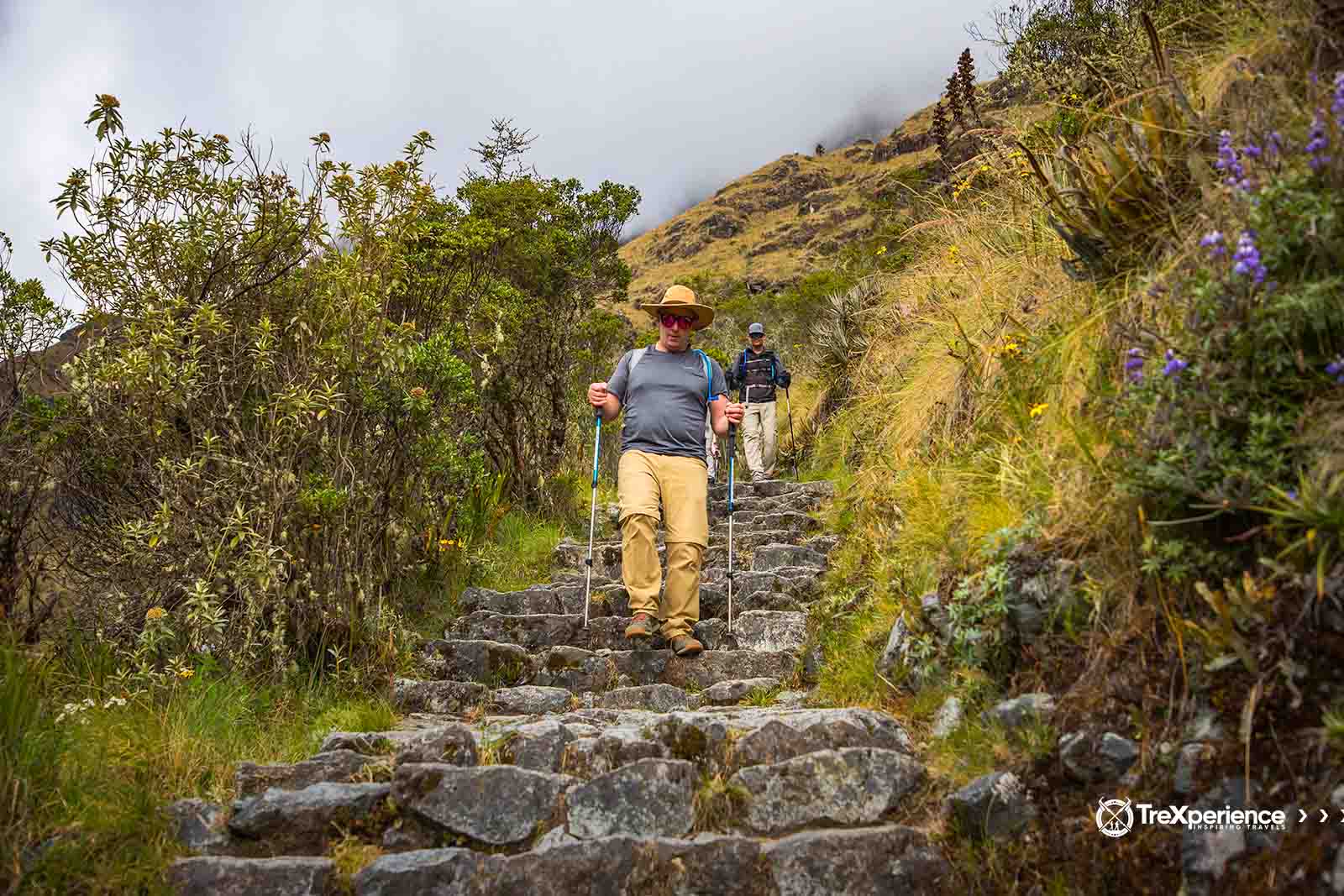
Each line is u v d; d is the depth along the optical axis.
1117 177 3.14
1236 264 2.28
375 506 4.54
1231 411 2.27
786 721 2.92
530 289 7.53
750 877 2.45
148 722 3.06
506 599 5.14
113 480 3.85
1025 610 2.78
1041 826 2.37
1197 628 2.19
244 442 3.90
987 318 4.52
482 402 6.33
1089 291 3.50
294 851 2.62
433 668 4.24
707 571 5.52
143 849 2.46
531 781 2.72
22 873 2.26
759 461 8.93
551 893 2.42
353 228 4.47
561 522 6.99
